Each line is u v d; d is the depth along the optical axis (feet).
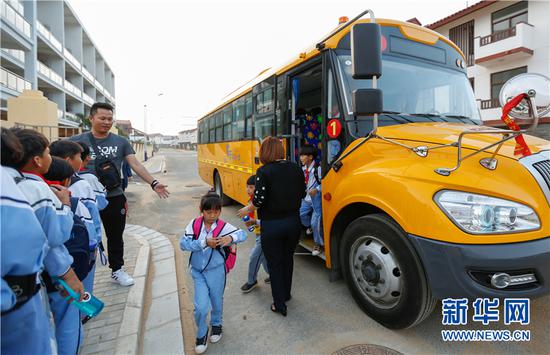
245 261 15.88
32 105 42.55
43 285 6.23
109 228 11.93
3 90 57.06
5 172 4.50
